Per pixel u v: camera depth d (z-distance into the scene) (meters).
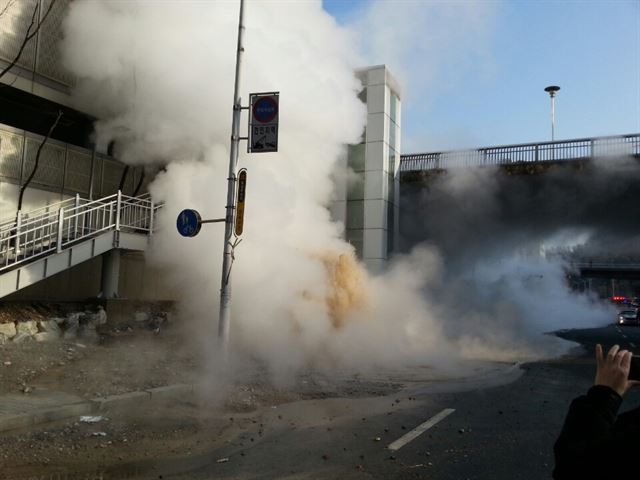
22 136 12.36
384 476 4.69
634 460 1.37
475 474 4.77
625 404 7.98
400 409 7.32
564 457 1.50
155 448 5.41
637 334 27.17
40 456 5.06
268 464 4.98
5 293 9.84
